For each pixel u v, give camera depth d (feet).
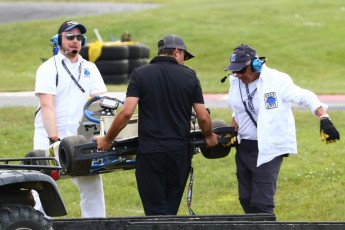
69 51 97.30
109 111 93.04
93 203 98.68
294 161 142.82
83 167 86.07
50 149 88.58
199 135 92.43
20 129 168.45
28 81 294.05
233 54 91.50
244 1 540.93
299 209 117.80
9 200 73.10
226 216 83.25
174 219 81.92
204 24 451.53
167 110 87.04
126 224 79.41
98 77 99.86
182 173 88.48
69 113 97.45
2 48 421.18
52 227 75.20
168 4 578.25
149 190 87.71
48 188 72.43
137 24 453.99
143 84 86.69
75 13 542.16
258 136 91.35
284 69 378.53
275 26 451.53
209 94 248.93
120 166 91.45
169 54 88.58
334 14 487.20
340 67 385.70
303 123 176.24
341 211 116.16
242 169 94.17
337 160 142.51
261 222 80.02
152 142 86.74
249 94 92.32
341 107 211.82
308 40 427.74
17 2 605.31
